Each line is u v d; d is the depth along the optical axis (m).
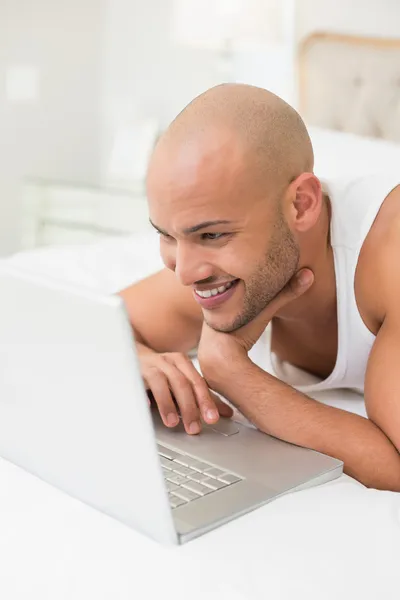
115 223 3.22
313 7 2.83
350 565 0.81
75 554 0.84
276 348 1.49
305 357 1.45
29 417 0.94
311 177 1.11
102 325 0.77
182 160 1.02
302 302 1.27
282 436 1.11
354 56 2.69
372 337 1.26
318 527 0.88
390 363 1.11
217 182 1.02
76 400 0.85
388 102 2.61
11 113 3.65
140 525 0.87
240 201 1.04
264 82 3.12
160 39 3.43
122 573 0.80
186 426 1.14
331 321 1.31
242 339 1.19
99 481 0.89
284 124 1.09
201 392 1.16
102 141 3.62
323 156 2.13
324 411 1.12
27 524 0.89
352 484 1.02
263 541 0.85
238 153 1.03
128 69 3.52
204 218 1.03
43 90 3.62
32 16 3.56
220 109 1.06
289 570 0.80
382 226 1.22
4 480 0.99
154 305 1.43
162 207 1.04
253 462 1.04
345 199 1.25
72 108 3.62
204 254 1.07
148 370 1.20
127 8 3.47
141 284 1.48
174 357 1.23
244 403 1.15
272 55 3.06
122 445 0.83
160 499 0.83
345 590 0.77
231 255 1.06
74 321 0.79
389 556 0.83
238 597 0.76
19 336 0.86
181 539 0.85
